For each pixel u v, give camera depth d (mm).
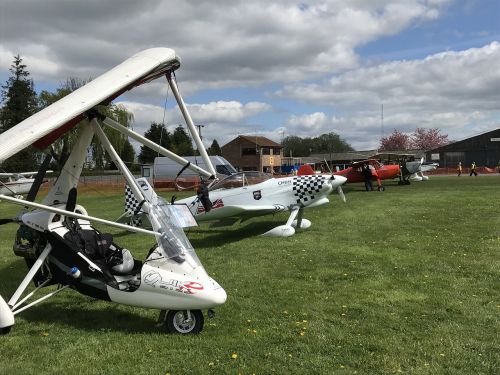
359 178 22062
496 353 3545
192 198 9711
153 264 4176
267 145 67938
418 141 91625
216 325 4328
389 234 8945
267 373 3309
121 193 27375
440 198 15195
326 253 7453
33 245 4812
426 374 3238
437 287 5391
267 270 6516
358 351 3658
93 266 4391
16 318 4656
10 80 52812
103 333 4199
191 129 5516
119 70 4461
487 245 7543
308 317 4512
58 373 3393
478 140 59125
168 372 3369
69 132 5375
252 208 8930
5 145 3418
